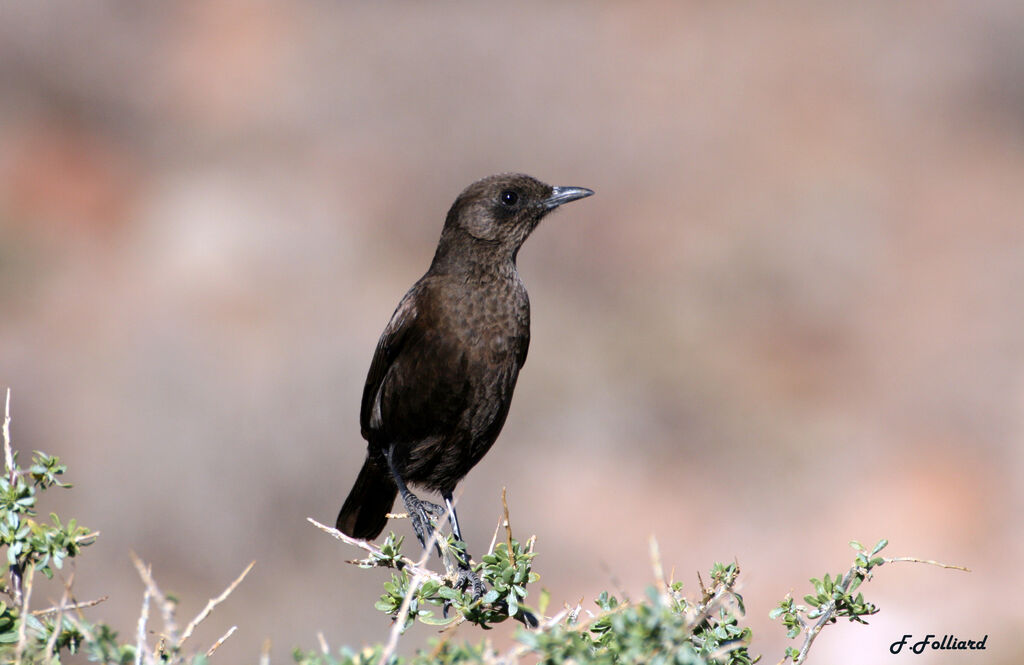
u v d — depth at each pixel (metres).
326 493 13.84
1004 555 14.98
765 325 19.61
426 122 22.66
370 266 19.38
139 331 16.17
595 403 17.08
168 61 24.80
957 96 24.41
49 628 3.78
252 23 25.44
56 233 20.50
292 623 12.64
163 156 22.72
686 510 15.83
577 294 19.42
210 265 18.77
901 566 14.41
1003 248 21.20
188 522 13.50
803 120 23.64
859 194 21.95
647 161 22.20
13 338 16.11
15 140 22.92
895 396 18.52
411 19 24.14
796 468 16.86
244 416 14.12
